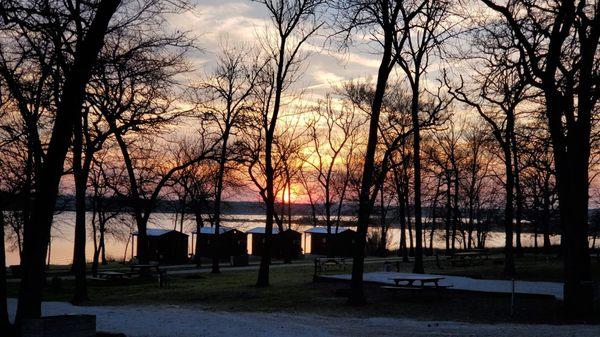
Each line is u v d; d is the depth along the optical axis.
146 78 18.25
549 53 17.52
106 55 16.81
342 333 15.05
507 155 32.62
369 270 40.72
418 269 33.56
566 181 17.94
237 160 33.34
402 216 53.72
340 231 71.25
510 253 32.66
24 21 12.91
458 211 70.75
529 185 50.19
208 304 23.44
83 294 25.14
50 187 12.34
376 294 24.33
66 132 12.24
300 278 35.44
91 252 84.75
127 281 35.44
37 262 12.33
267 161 30.66
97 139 23.09
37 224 12.34
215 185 54.16
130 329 15.83
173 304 23.75
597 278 28.61
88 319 11.48
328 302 22.58
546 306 19.67
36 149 16.64
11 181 21.62
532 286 25.64
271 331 15.41
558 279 30.03
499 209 69.94
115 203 50.41
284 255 55.84
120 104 21.39
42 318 10.98
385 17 21.39
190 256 65.94
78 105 12.27
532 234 85.75
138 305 23.53
